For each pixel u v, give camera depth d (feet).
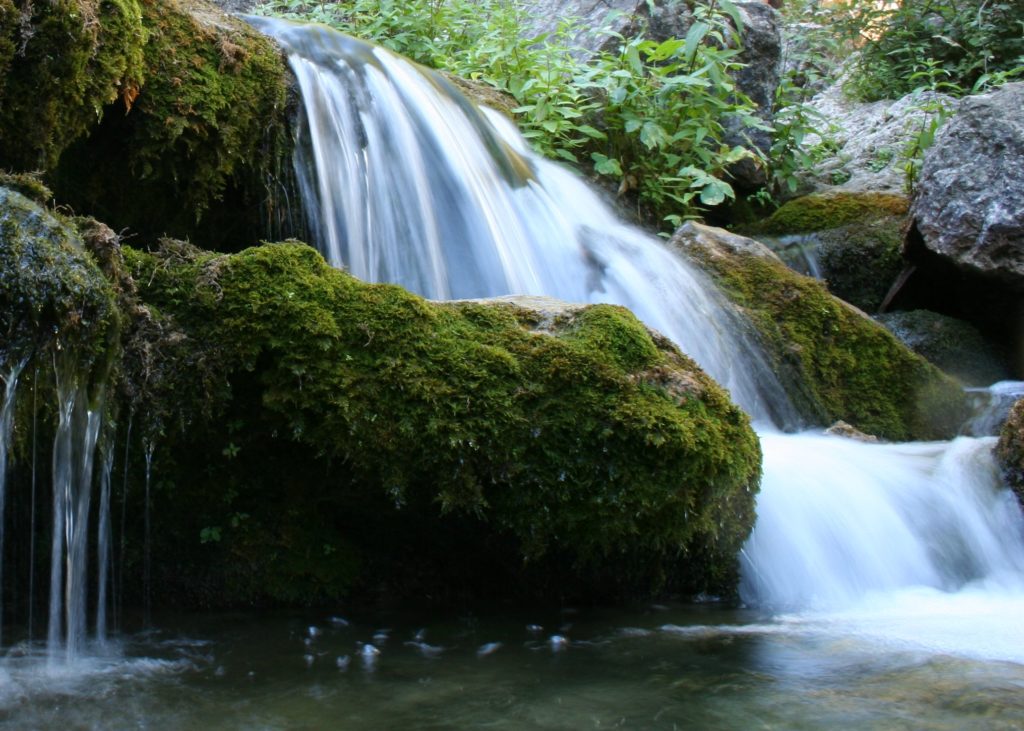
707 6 23.88
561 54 23.85
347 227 15.53
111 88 12.14
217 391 9.84
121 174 13.47
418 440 9.80
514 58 23.16
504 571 10.94
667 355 11.07
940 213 20.49
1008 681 8.22
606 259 17.67
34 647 9.11
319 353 9.82
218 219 14.76
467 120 18.60
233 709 7.57
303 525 10.74
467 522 10.36
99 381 9.34
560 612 10.62
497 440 9.96
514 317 10.87
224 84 14.02
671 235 21.71
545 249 17.70
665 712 7.48
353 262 15.47
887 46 33.37
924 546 12.21
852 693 7.92
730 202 24.80
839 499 12.35
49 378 8.92
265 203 14.74
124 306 9.72
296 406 9.77
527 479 10.03
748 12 25.93
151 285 10.07
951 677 8.31
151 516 10.40
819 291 17.95
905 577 11.92
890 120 28.76
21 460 9.09
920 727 7.16
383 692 7.96
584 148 22.59
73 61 11.43
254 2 26.78
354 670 8.54
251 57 14.52
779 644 9.35
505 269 16.80
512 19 23.85
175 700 7.79
